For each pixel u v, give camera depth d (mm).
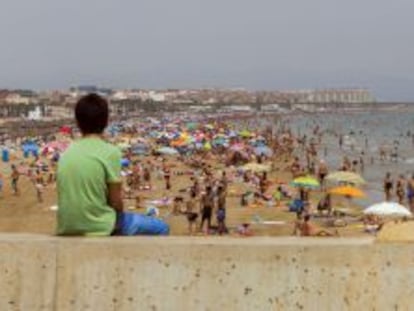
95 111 5227
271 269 4758
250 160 74688
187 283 4793
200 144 91688
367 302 4703
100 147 5207
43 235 5188
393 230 4902
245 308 4766
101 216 5168
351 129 180750
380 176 69375
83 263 4836
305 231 31031
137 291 4812
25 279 4855
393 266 4695
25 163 77125
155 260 4805
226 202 45656
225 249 4777
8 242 4867
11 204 47531
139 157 81625
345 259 4727
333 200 48281
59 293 4836
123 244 4828
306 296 4742
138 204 44469
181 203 41719
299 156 95625
